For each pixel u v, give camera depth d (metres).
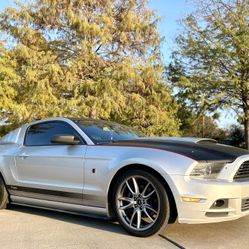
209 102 20.28
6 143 7.11
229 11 20.06
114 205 5.49
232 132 31.58
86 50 16.94
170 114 20.95
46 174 6.24
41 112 16.53
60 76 16.84
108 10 17.84
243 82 20.00
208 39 20.38
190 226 5.76
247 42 18.84
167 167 5.03
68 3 17.28
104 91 16.31
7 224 6.04
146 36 18.30
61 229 5.73
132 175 5.32
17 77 16.66
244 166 5.33
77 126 6.24
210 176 5.02
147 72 17.41
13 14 17.27
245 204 5.16
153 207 5.23
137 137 6.52
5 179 6.82
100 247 4.87
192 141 5.60
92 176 5.68
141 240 5.14
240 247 4.85
